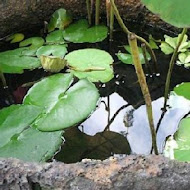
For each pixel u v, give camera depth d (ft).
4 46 5.45
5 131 4.32
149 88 4.97
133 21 5.53
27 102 4.58
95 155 4.31
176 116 4.64
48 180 3.23
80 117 4.42
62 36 5.42
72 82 4.89
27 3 5.40
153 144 4.13
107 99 4.88
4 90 4.99
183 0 3.23
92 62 5.03
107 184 3.18
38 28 5.57
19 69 5.03
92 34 5.42
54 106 4.50
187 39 5.36
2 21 5.38
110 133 4.53
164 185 3.19
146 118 4.68
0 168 3.26
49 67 4.95
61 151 4.33
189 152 4.09
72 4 5.54
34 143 4.22
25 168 3.27
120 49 5.34
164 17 3.22
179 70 5.10
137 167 3.24
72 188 3.20
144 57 4.97
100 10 5.56
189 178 3.20
